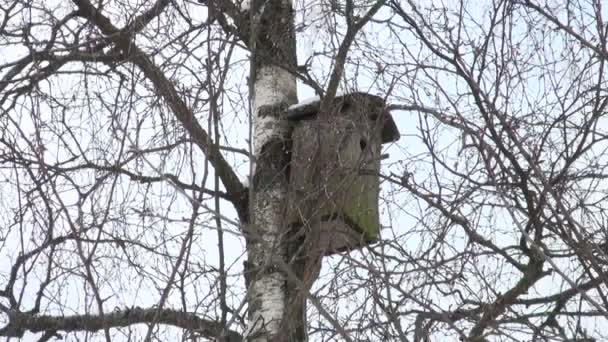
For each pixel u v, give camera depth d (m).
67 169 7.16
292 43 8.66
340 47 7.39
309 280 6.82
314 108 8.70
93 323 7.53
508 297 7.08
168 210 7.14
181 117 7.20
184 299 6.46
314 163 7.38
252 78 6.77
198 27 7.36
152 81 7.24
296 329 7.26
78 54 7.73
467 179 7.05
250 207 6.25
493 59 7.20
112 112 7.09
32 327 7.73
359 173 7.20
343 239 7.13
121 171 7.03
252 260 8.04
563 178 7.22
